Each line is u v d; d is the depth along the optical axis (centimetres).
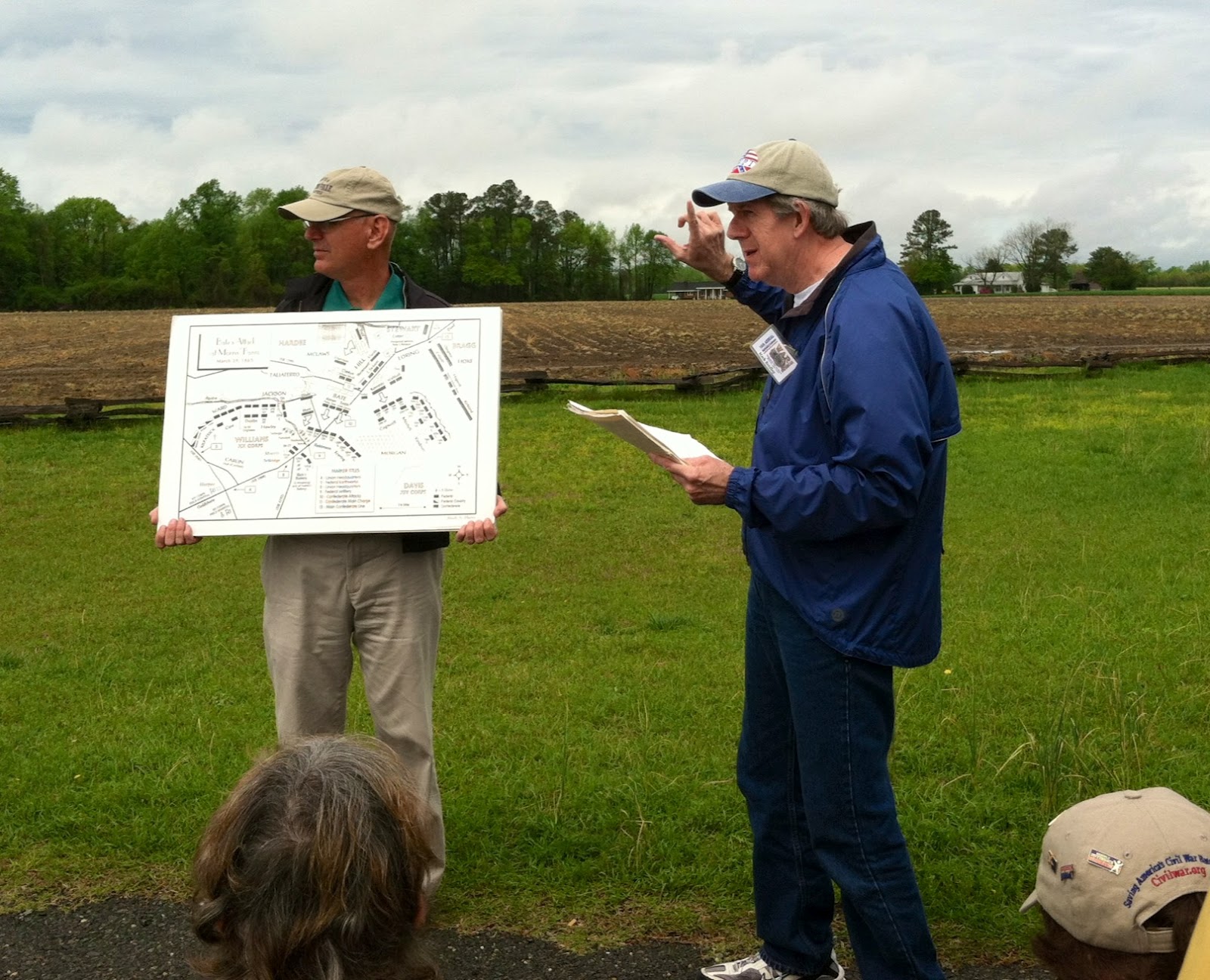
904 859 283
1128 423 1559
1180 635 632
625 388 1975
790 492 266
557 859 384
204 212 11644
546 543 973
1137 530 941
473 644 678
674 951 333
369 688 351
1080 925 180
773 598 286
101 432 1591
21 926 348
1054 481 1170
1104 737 479
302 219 340
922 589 277
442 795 440
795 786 308
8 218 11081
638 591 806
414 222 12900
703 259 354
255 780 154
